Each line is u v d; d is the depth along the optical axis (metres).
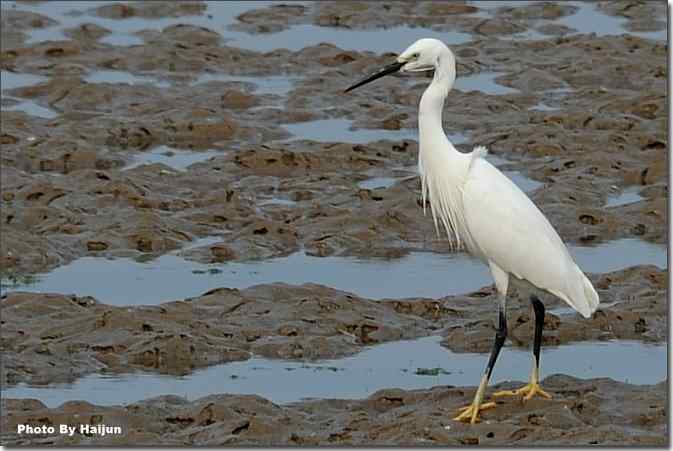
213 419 12.41
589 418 12.27
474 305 15.43
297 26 29.23
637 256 17.25
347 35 28.50
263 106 23.91
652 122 22.42
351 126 22.98
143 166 20.42
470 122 22.89
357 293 15.99
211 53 26.81
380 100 24.31
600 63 25.72
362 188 19.67
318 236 17.83
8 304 15.19
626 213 18.45
